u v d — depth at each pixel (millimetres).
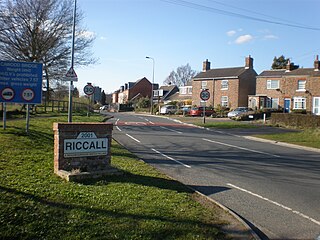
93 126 7953
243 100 54750
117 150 12672
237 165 11102
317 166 11523
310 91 44781
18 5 28859
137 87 93438
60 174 7406
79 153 7789
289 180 9078
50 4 30469
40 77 12922
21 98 12695
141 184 7285
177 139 18438
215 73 59250
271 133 23828
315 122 27531
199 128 27750
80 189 6465
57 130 7562
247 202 6871
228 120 38625
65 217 4992
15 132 12516
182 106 60094
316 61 47281
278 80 49562
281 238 5055
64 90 38500
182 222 5109
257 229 5371
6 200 5441
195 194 6992
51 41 30609
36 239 4320
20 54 29859
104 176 7699
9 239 4273
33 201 5520
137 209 5535
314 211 6391
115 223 4887
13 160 8680
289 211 6355
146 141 17094
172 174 9281
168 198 6352
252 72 55875
